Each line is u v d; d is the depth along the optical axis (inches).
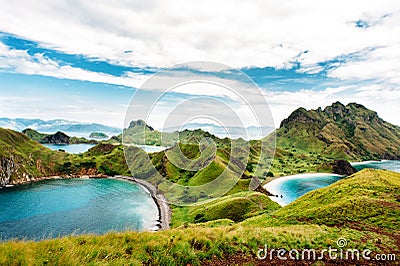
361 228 732.0
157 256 342.0
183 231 451.2
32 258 269.9
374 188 1253.1
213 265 365.7
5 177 5979.3
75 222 3243.1
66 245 315.6
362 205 954.1
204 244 410.3
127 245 354.3
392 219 797.2
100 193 4891.7
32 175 6525.6
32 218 3489.2
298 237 532.4
